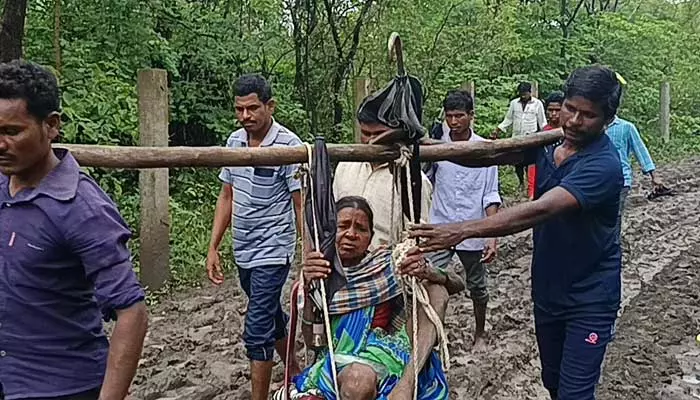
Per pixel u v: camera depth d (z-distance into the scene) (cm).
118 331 263
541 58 1978
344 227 336
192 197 1102
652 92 2347
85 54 1034
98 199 270
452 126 591
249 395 554
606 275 397
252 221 479
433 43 1488
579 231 389
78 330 277
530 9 1952
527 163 424
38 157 263
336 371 326
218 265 525
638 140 738
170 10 1166
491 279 902
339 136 1332
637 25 2325
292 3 1307
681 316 770
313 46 1323
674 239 1134
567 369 398
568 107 381
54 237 264
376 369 324
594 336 396
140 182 792
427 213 393
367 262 338
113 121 959
